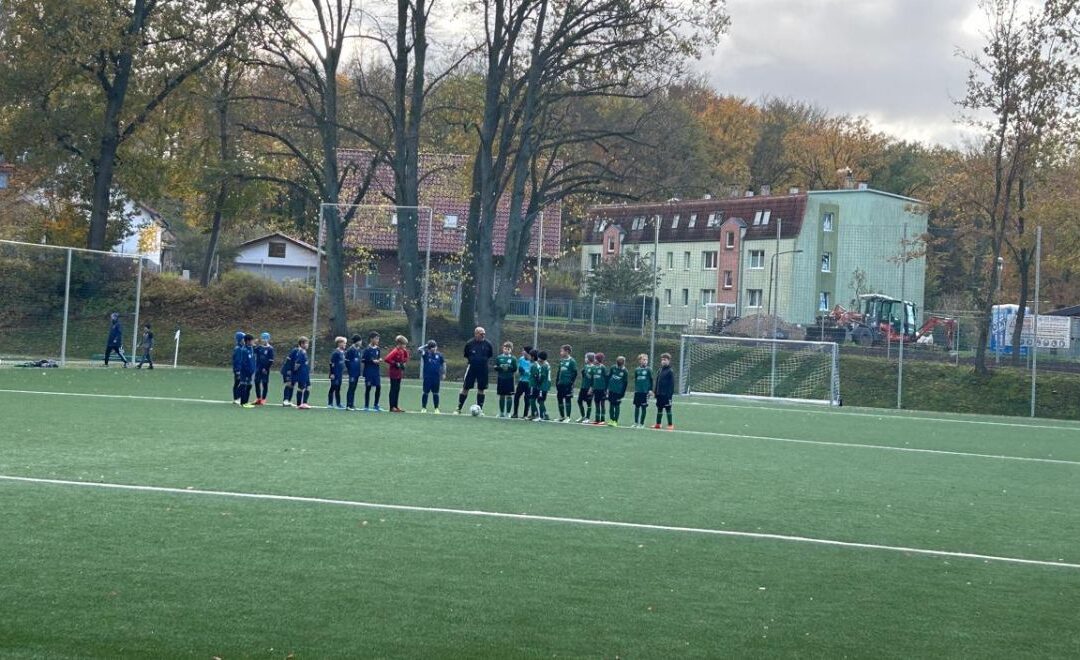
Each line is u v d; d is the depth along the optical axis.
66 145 46.78
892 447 25.16
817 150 91.44
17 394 28.25
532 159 48.25
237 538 11.51
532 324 53.12
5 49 45.53
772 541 12.77
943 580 11.14
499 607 9.32
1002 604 10.24
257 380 28.67
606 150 48.00
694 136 69.56
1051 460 23.67
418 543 11.70
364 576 10.14
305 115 49.84
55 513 12.41
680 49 44.38
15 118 45.53
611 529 13.00
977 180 48.41
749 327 54.56
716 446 23.55
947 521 14.77
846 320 60.62
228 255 77.00
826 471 19.81
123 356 41.41
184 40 46.59
